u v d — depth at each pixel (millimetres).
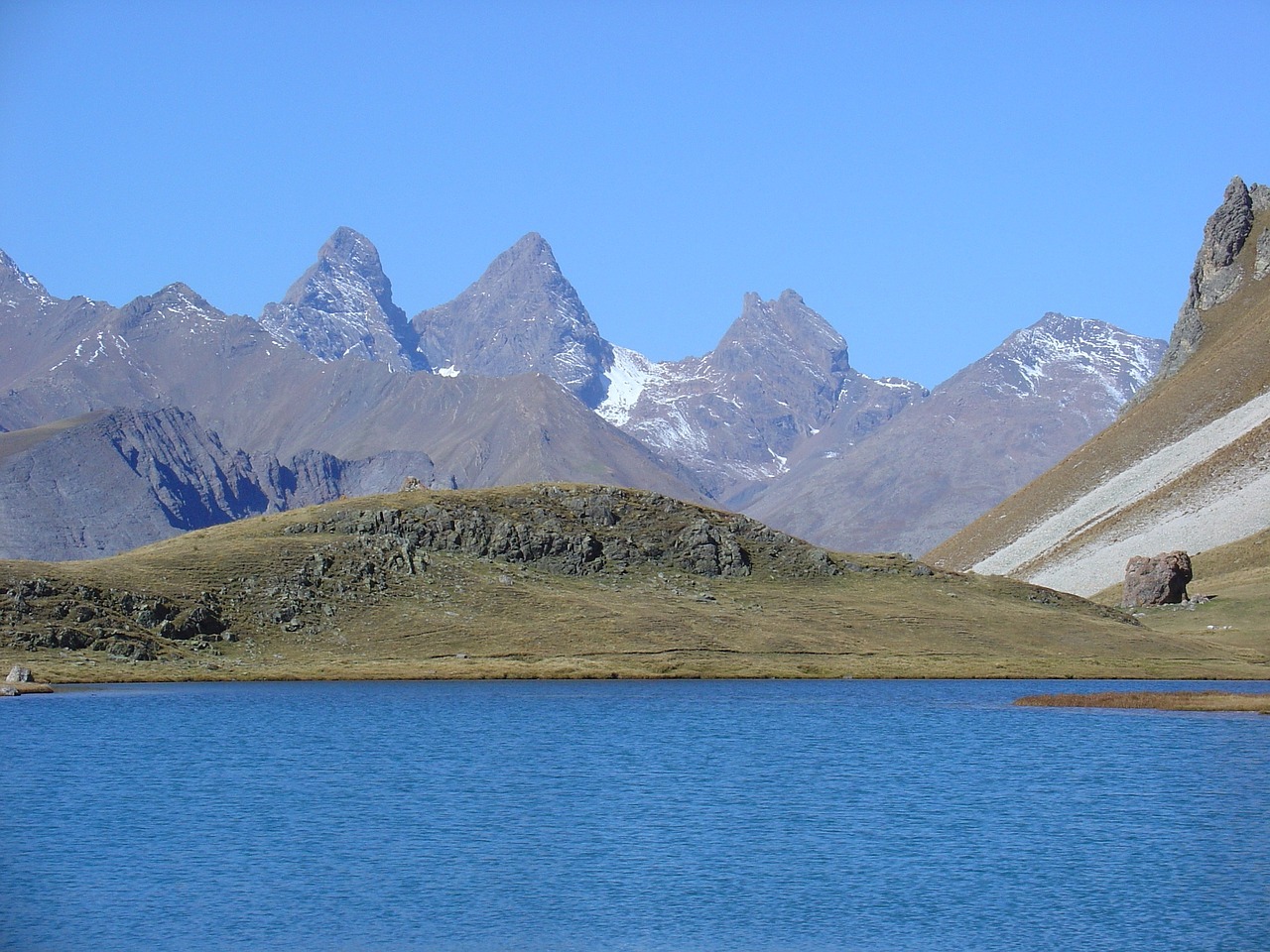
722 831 85875
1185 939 63375
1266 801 96500
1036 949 62156
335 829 85688
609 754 118688
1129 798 97438
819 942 63094
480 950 61781
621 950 61938
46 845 80625
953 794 99312
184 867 75562
